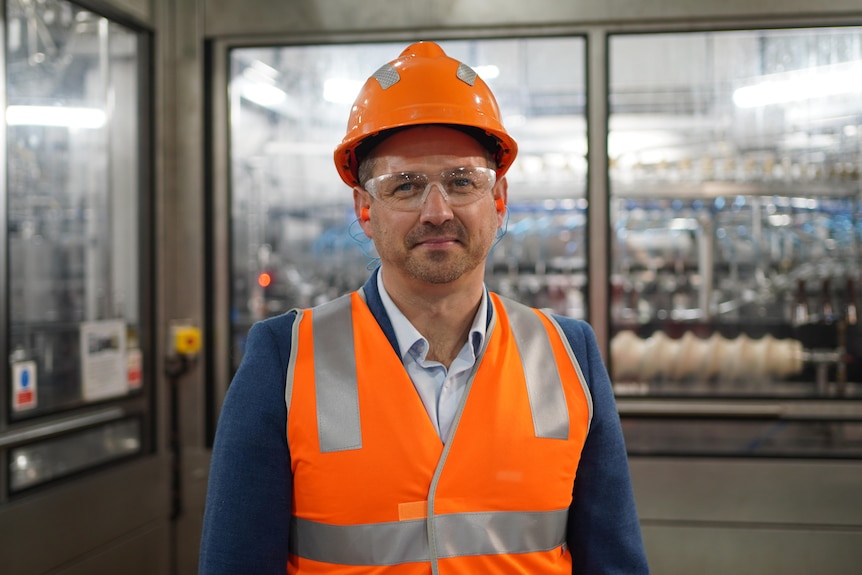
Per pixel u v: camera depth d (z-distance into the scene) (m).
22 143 2.23
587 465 1.07
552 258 2.90
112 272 2.61
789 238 2.78
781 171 2.75
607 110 2.68
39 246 2.31
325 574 0.96
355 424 0.98
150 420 2.71
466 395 1.02
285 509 0.97
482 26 2.69
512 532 0.99
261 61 2.86
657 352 2.79
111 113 2.60
